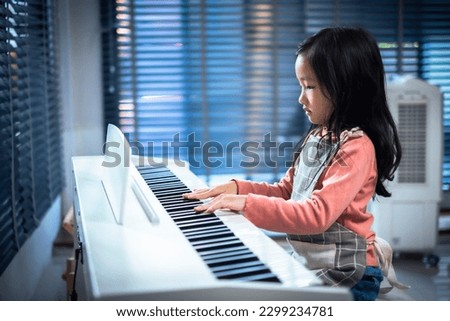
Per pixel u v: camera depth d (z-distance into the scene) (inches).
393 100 101.2
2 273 65.1
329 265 50.1
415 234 104.9
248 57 124.3
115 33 121.0
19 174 79.2
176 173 63.6
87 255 34.9
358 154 49.3
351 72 50.6
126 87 122.8
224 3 122.3
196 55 123.6
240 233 41.2
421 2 124.6
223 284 30.1
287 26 123.9
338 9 123.7
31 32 91.1
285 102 126.2
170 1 121.5
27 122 87.0
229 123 126.0
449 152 129.0
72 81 121.0
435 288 93.6
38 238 93.7
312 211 46.9
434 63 126.0
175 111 124.3
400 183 103.5
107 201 48.3
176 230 40.2
